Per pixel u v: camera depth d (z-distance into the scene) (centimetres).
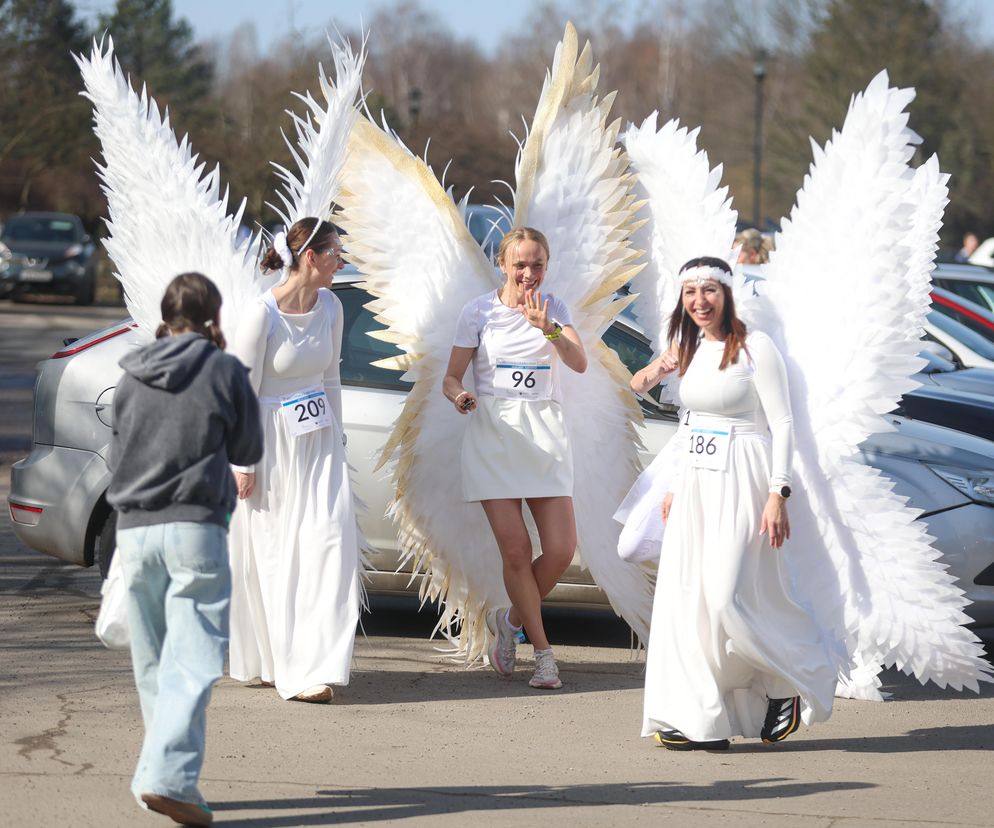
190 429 675
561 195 1036
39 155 6525
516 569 984
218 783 762
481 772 796
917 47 7488
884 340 891
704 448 848
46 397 1173
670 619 847
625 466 1041
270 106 4650
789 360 917
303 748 834
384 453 1034
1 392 2741
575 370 974
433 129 6738
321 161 1005
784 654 840
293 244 929
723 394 843
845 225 907
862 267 899
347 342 1131
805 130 7562
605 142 1048
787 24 8188
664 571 854
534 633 992
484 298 994
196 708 671
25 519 1170
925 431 1095
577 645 1140
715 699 840
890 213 891
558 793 761
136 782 677
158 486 679
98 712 888
